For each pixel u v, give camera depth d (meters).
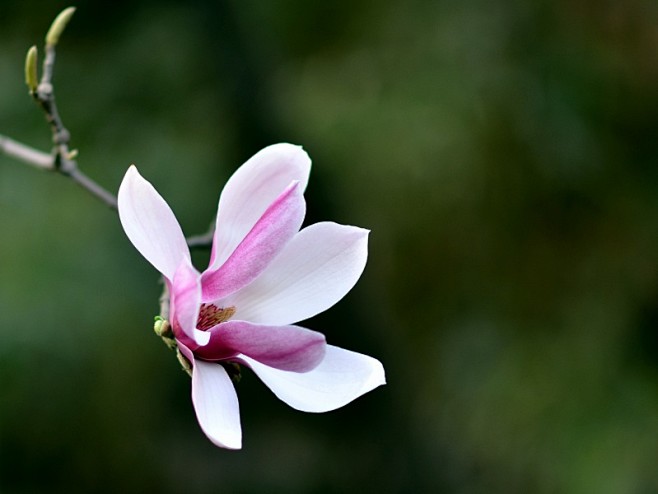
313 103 2.38
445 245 2.37
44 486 2.07
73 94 2.28
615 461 2.12
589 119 2.42
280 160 1.02
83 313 2.01
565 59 2.43
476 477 2.23
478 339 2.37
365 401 2.22
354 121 2.33
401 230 2.35
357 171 2.31
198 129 2.24
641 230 2.41
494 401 2.28
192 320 0.97
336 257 1.02
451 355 2.37
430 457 2.26
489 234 2.39
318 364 0.98
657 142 2.44
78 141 2.22
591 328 2.33
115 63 2.30
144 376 2.07
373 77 2.39
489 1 2.46
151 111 2.26
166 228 1.00
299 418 2.20
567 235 2.42
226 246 1.03
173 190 2.14
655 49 2.46
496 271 2.41
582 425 2.19
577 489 2.12
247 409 2.18
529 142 2.38
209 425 0.96
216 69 2.26
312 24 2.46
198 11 2.27
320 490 2.17
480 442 2.26
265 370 0.99
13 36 2.34
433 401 2.34
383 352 2.27
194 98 2.27
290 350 0.98
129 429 2.09
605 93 2.43
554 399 2.24
